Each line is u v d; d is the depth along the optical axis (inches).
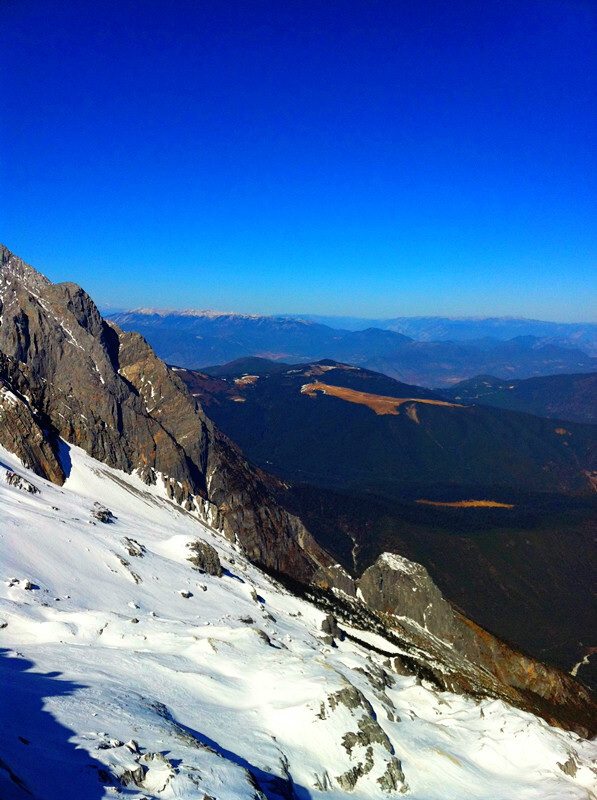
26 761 1048.8
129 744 1294.3
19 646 1868.8
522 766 2546.8
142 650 2208.4
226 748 1640.0
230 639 2605.8
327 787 1763.0
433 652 5002.5
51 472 4286.4
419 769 2164.1
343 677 2380.7
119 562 3191.4
